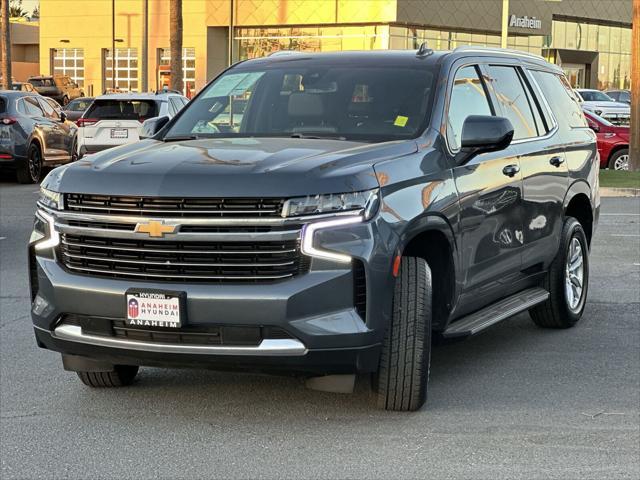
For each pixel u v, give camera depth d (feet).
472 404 19.51
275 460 16.43
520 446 17.06
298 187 16.88
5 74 194.29
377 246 17.19
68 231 17.98
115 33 231.50
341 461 16.37
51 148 77.61
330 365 17.10
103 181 17.79
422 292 18.15
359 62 22.40
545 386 20.88
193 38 218.79
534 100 25.31
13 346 24.72
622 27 234.38
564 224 26.03
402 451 16.83
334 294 16.88
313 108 21.38
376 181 17.62
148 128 23.04
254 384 20.99
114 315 17.62
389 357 18.16
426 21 193.36
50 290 18.21
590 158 27.68
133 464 16.33
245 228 16.90
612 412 19.03
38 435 17.84
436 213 18.92
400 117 20.62
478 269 21.12
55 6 236.43
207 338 17.21
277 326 16.84
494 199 21.58
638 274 34.91
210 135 21.62
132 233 17.35
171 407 19.44
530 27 207.51
